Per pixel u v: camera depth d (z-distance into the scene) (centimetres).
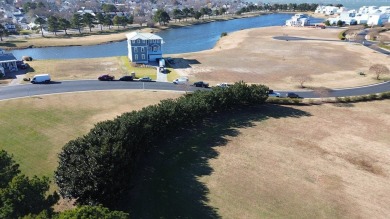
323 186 4275
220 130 5775
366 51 12456
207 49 14050
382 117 6475
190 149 5075
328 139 5547
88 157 3556
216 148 5147
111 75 8862
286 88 8156
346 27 19250
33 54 12850
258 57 11625
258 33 17350
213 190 4106
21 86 7775
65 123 5850
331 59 11256
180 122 5572
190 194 4003
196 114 5819
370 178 4481
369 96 7344
